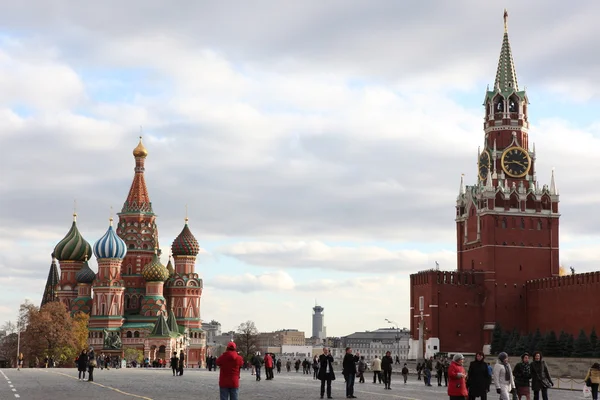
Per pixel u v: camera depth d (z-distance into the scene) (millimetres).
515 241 195625
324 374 58094
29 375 104500
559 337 173000
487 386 38375
